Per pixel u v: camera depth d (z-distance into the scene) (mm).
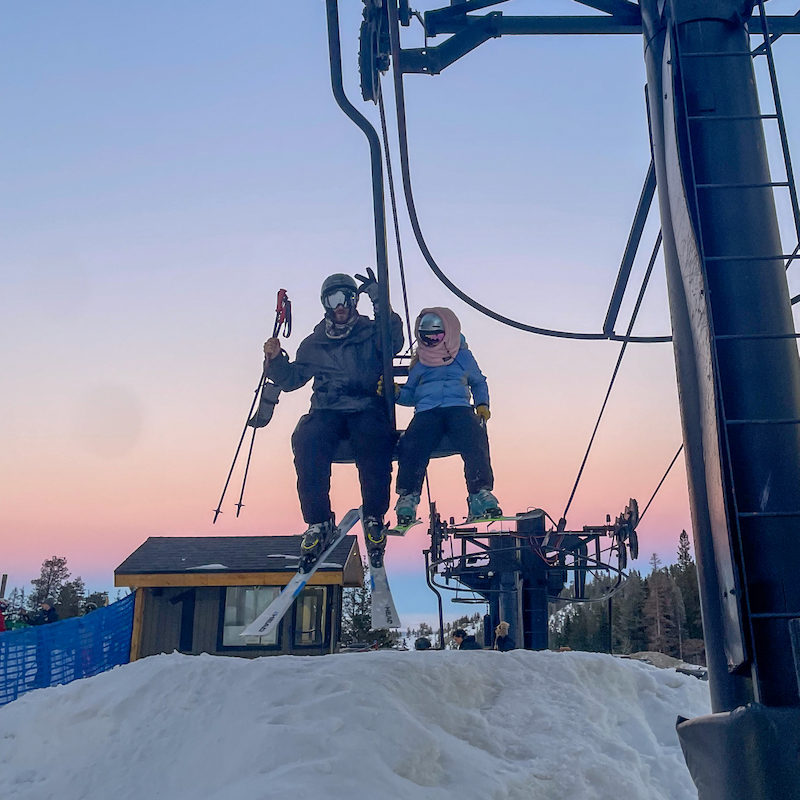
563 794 4332
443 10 4793
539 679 5453
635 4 4637
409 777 4141
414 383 5766
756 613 3193
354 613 35312
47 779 4832
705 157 3764
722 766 3076
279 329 5793
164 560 17078
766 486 3346
